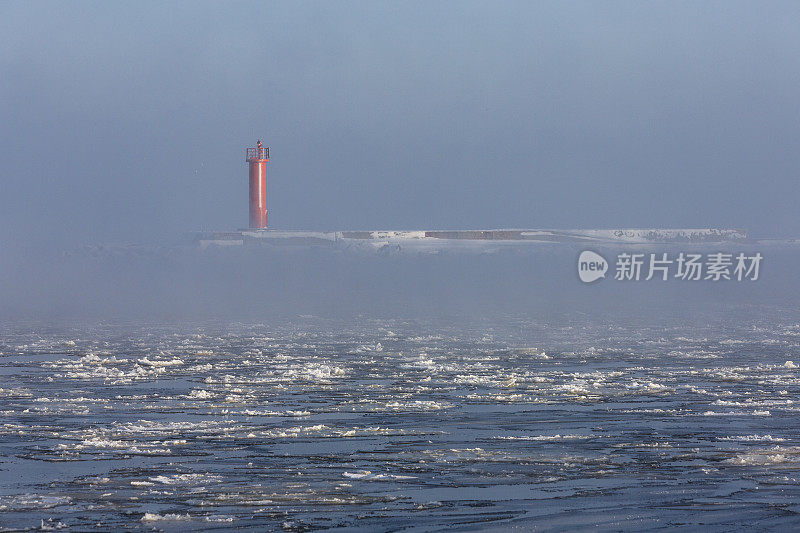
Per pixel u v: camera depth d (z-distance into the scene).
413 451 70.25
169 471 64.69
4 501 58.06
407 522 54.47
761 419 81.62
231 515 55.62
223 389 98.00
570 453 69.62
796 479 62.72
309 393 95.38
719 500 58.38
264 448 71.12
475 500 58.47
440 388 98.38
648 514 55.75
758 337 156.88
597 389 97.62
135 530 53.06
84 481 62.34
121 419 82.25
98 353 133.25
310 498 58.84
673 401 90.38
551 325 188.12
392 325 190.00
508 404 89.00
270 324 192.88
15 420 81.62
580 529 53.31
